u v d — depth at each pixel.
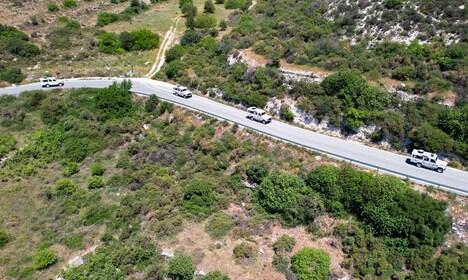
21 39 83.50
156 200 44.19
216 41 79.88
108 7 110.69
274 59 61.72
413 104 48.56
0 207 45.09
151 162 51.53
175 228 39.78
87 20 101.06
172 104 61.94
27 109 64.44
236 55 68.88
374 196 38.12
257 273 35.03
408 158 45.25
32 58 79.31
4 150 53.88
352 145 48.56
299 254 35.38
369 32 65.38
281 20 77.94
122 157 53.38
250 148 49.44
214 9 106.75
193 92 67.25
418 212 36.19
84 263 37.00
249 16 89.62
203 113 58.47
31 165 52.09
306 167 44.88
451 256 34.81
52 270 37.41
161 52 85.62
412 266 34.81
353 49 62.34
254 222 40.00
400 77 53.12
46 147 54.91
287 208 40.25
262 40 72.00
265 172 44.31
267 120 54.62
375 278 34.41
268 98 58.44
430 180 40.75
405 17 63.88
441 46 56.97
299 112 54.72
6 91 68.62
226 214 41.56
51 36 88.00
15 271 37.22
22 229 42.28
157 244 38.03
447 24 60.22
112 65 79.94
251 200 43.28
